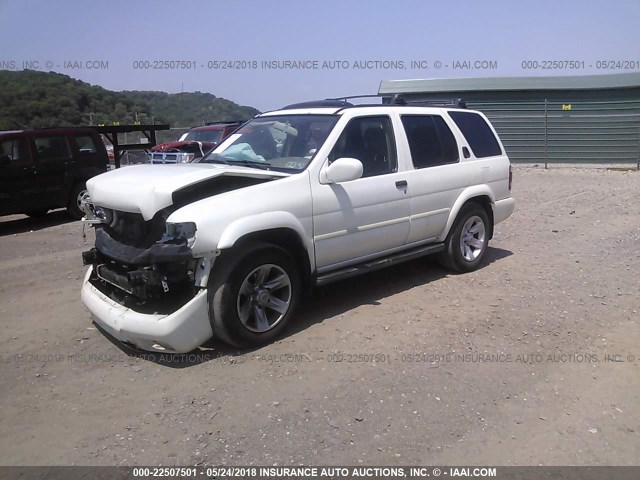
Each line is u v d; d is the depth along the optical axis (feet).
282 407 12.39
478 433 11.42
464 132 21.99
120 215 15.42
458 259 21.53
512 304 18.53
